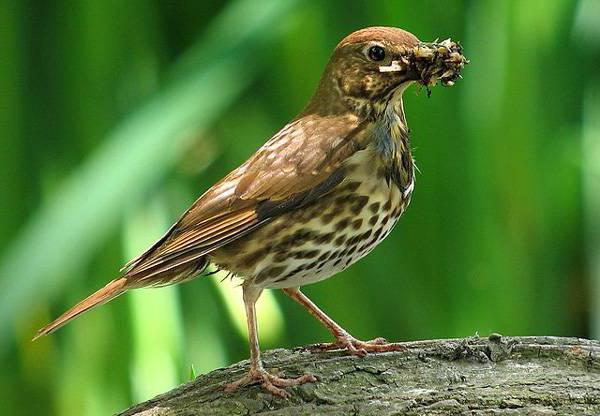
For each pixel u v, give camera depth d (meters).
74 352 11.78
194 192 12.21
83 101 12.04
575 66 12.27
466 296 12.27
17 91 11.96
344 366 8.35
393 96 8.99
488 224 12.18
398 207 9.08
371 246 9.12
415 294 12.29
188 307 12.05
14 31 11.84
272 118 12.30
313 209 8.83
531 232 12.23
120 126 11.20
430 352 8.42
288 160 8.88
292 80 12.12
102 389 11.75
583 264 12.66
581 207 12.45
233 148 12.27
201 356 11.97
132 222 11.63
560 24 12.07
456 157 12.09
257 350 8.52
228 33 11.31
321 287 12.23
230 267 8.94
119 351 11.66
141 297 11.52
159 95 11.26
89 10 11.90
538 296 12.43
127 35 12.08
